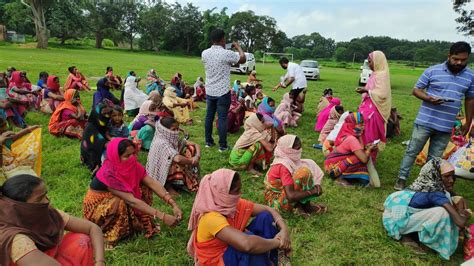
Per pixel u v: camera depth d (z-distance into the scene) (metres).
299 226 4.65
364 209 5.25
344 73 42.78
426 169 4.16
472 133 6.64
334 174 6.12
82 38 75.94
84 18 63.50
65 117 7.91
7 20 64.94
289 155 4.88
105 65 27.69
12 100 8.01
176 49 79.25
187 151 5.56
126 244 4.07
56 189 5.38
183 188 5.48
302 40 131.00
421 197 4.14
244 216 3.38
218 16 80.06
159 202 5.12
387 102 6.18
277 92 17.86
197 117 10.73
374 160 6.24
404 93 21.31
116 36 73.75
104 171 3.89
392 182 6.33
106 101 5.96
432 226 4.00
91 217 4.00
